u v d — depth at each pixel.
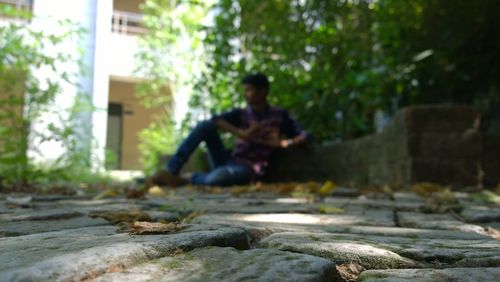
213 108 7.71
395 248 1.25
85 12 5.25
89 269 0.94
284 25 7.42
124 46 9.25
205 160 7.87
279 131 6.42
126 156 11.71
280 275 0.93
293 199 3.49
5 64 5.00
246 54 7.71
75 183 6.09
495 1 6.74
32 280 0.86
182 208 2.52
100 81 5.93
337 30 7.42
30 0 5.48
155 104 11.38
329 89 7.32
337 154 6.76
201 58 9.06
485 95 7.55
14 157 4.67
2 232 1.58
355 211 2.56
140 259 1.06
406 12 7.34
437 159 4.79
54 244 1.21
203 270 0.97
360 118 7.49
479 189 4.59
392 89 7.70
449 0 7.00
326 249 1.20
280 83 7.35
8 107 5.62
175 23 10.15
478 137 4.82
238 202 3.10
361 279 1.03
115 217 1.89
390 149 5.32
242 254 1.10
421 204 3.03
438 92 7.74
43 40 5.20
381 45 7.50
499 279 0.98
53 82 5.38
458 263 1.17
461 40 7.11
